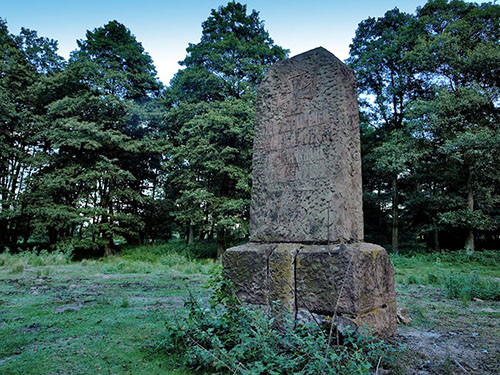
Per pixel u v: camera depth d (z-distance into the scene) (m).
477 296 6.40
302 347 2.52
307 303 3.13
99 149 20.34
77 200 18.69
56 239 21.44
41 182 19.11
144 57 22.92
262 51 21.12
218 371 2.59
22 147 21.33
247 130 17.36
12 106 19.27
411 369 2.77
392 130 20.75
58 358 2.94
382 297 3.33
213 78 20.17
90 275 9.55
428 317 4.71
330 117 3.60
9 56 21.16
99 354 3.04
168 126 22.30
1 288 6.79
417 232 22.30
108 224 19.72
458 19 19.03
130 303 5.39
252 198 4.05
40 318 4.32
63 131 18.61
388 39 21.16
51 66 23.11
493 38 18.30
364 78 22.17
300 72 3.95
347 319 2.89
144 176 24.73
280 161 3.88
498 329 4.08
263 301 3.37
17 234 21.14
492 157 16.31
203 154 18.16
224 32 22.83
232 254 3.71
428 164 19.81
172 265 13.60
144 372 2.65
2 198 20.16
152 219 24.69
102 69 20.23
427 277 9.35
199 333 2.98
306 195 3.57
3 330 3.76
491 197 18.94
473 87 16.75
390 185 24.23
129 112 20.61
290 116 3.93
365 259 3.14
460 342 3.55
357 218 3.71
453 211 17.75
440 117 17.20
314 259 3.16
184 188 21.97
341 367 2.33
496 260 15.52
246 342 2.55
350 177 3.66
